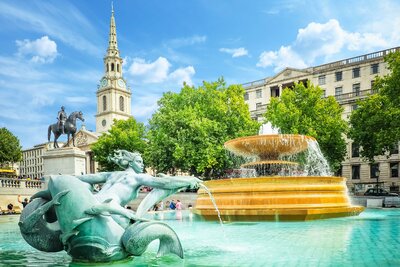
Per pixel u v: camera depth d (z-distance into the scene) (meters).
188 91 42.56
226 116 38.75
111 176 5.77
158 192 5.75
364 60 57.28
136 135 53.47
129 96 104.00
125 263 5.13
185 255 5.73
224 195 12.63
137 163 5.89
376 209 20.83
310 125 37.50
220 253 5.89
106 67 102.19
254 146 17.84
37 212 4.99
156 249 6.26
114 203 5.17
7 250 6.77
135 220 5.24
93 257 4.97
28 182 31.58
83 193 4.95
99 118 99.50
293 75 63.81
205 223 12.15
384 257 5.32
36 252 6.49
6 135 59.78
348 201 13.36
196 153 36.31
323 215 11.68
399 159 51.09
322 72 61.12
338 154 39.81
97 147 54.59
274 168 18.59
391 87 30.52
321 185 12.06
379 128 31.50
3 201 28.91
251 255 5.66
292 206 11.52
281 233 8.48
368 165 53.88
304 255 5.57
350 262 4.99
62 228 4.93
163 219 14.69
